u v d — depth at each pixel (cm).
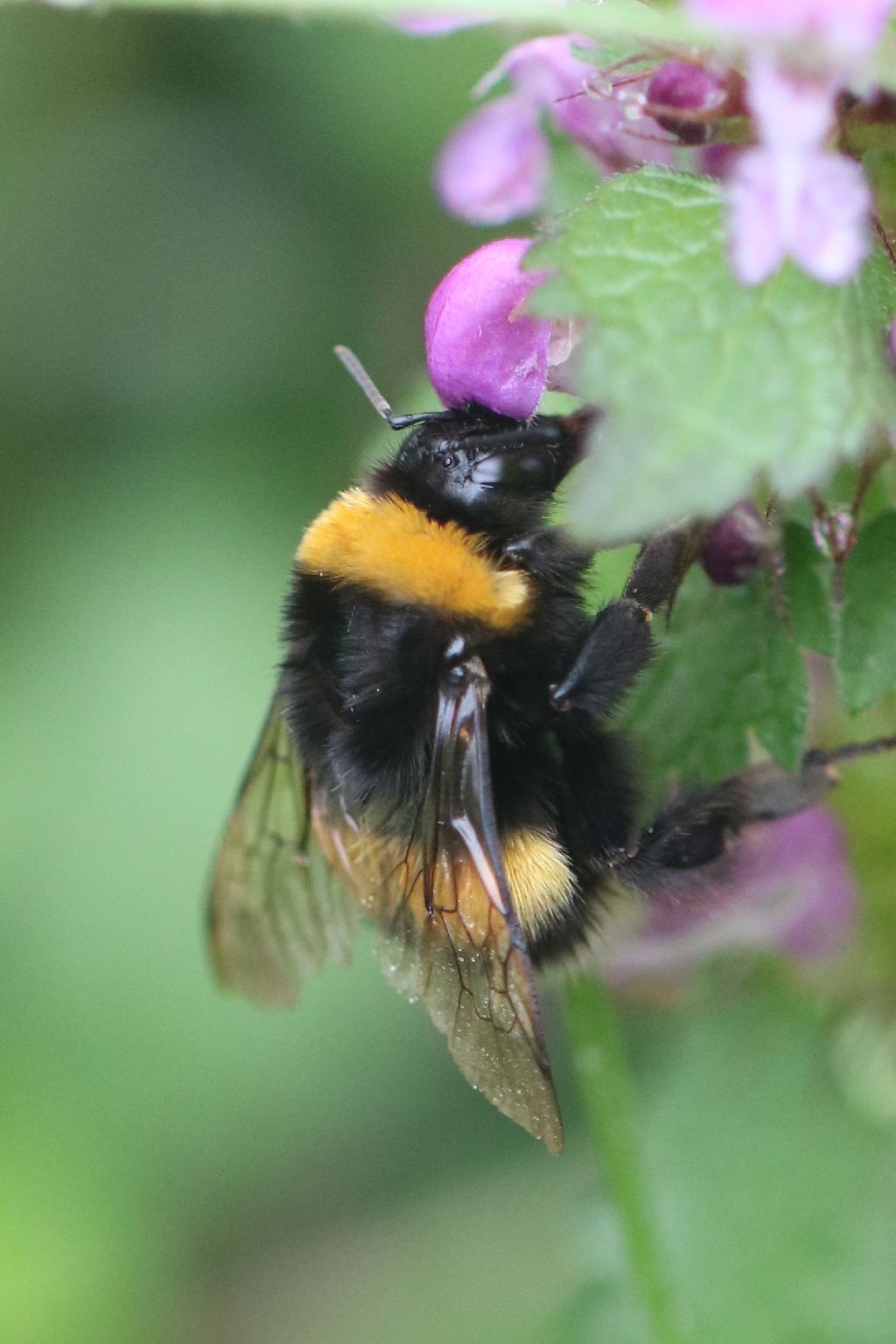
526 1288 25
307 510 26
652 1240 23
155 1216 25
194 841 26
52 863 26
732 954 23
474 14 20
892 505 20
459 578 21
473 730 21
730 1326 24
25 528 26
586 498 19
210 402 27
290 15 20
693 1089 24
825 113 20
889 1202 24
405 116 26
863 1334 23
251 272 27
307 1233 26
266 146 27
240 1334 26
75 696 26
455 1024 21
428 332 21
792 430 19
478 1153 26
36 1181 25
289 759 22
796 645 21
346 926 23
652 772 21
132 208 27
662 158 21
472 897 21
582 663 21
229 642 26
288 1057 26
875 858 23
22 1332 25
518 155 22
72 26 27
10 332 27
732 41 20
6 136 27
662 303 20
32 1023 26
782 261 20
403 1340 25
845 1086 24
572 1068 25
